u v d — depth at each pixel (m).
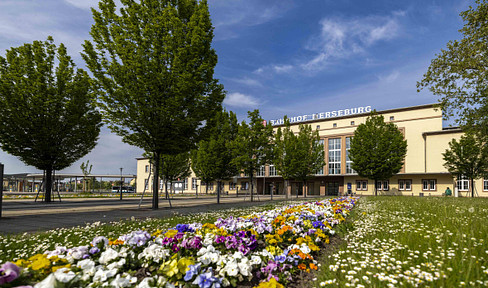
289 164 34.06
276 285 2.55
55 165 21.81
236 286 3.04
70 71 21.75
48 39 21.25
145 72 13.55
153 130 14.08
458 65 15.77
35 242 5.51
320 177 50.25
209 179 23.58
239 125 25.17
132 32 14.17
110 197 33.94
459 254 3.64
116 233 6.57
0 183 10.76
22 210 14.48
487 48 14.94
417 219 7.15
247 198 33.91
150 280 2.30
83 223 8.99
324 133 50.38
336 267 3.46
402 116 42.56
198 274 2.62
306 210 7.61
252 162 23.80
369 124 35.16
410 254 3.81
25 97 19.69
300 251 3.80
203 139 16.73
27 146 20.23
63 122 21.22
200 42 14.38
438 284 2.69
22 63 20.17
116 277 2.36
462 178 36.78
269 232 5.07
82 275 2.43
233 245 3.90
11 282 1.89
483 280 2.80
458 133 37.75
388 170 32.84
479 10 15.13
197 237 3.83
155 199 15.12
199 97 14.98
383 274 2.96
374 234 5.54
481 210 9.16
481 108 16.23
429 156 39.62
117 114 13.92
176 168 38.50
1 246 4.94
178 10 15.78
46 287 1.84
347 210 9.75
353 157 35.16
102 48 14.11
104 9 14.23
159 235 4.13
